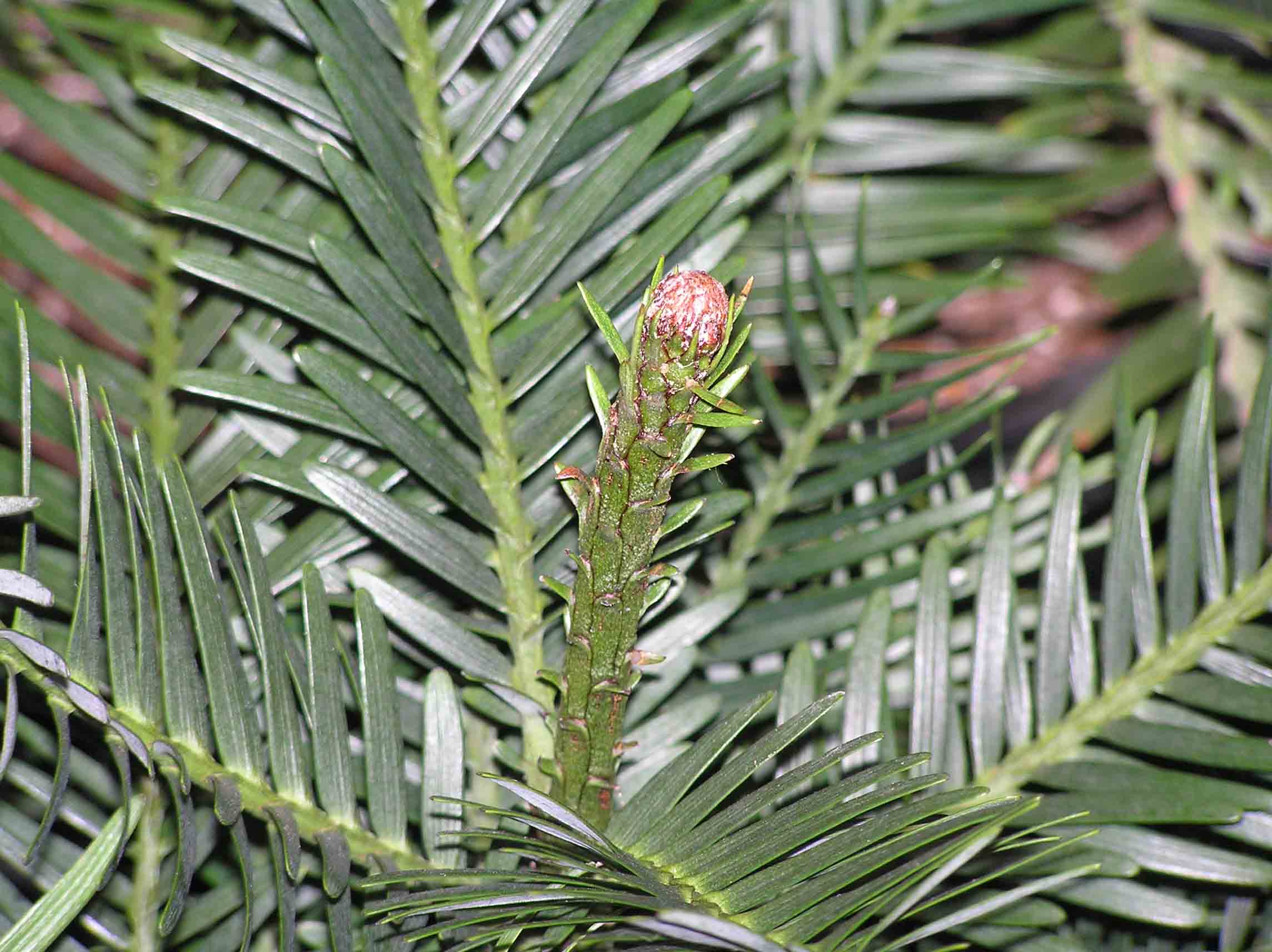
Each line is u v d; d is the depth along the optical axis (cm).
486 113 60
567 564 60
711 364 54
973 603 65
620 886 56
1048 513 63
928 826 55
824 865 55
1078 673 60
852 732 60
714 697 61
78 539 61
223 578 60
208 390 59
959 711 62
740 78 63
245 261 62
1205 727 60
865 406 64
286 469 59
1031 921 58
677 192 61
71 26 66
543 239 60
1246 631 60
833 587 64
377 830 58
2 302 61
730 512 60
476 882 57
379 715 58
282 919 56
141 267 63
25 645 55
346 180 58
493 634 59
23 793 60
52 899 56
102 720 55
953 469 63
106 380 62
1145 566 61
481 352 60
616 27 59
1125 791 59
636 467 54
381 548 61
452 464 59
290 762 57
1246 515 60
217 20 66
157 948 58
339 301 59
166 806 59
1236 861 59
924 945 59
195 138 64
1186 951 61
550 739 59
